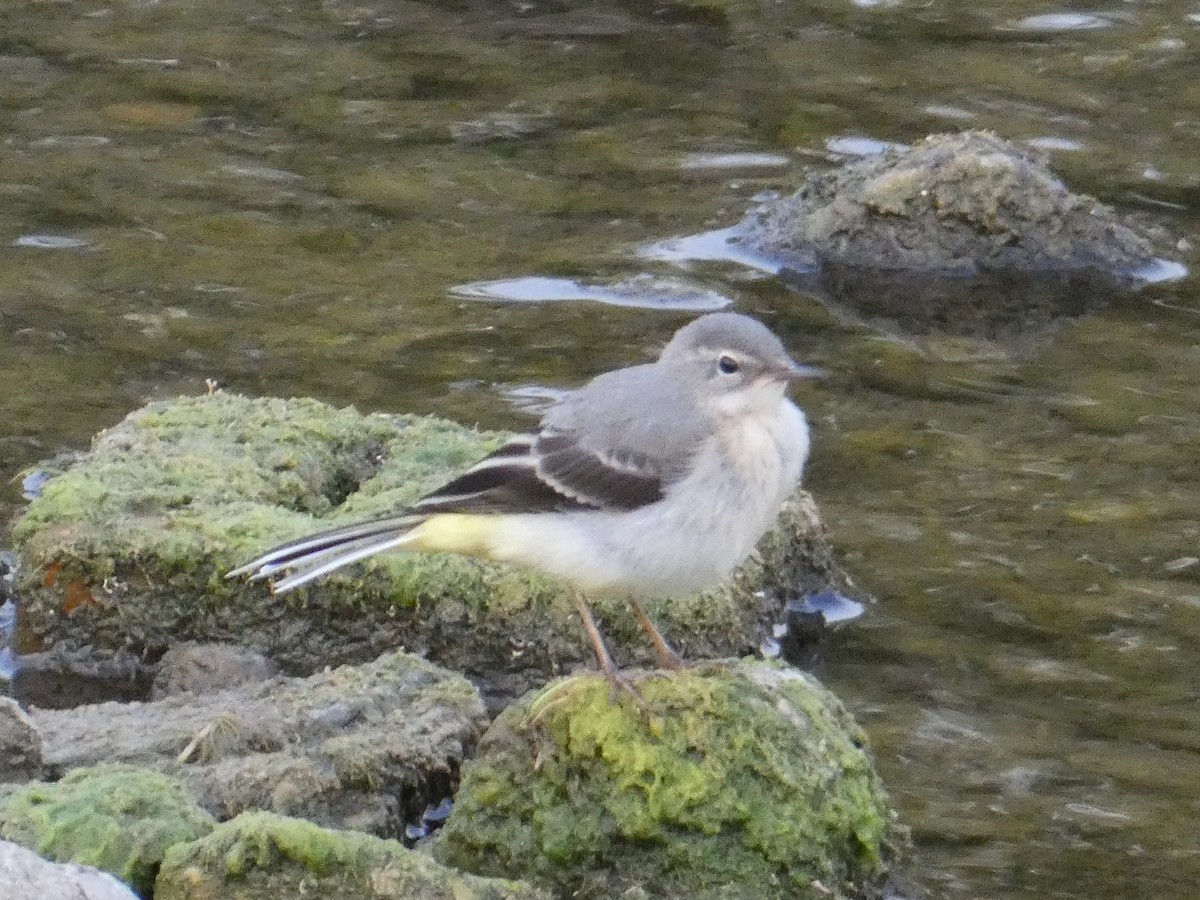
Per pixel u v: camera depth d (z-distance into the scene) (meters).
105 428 15.00
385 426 14.20
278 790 10.20
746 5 23.97
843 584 13.42
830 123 21.03
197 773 10.27
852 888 10.21
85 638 12.51
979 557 13.66
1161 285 18.33
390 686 11.17
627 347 16.72
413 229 18.80
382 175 19.84
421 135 20.73
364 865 9.18
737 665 10.76
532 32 23.31
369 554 10.47
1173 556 13.64
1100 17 23.50
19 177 19.44
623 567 10.08
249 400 14.50
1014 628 12.90
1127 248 18.69
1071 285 18.33
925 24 23.47
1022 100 21.47
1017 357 16.94
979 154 18.84
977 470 14.84
